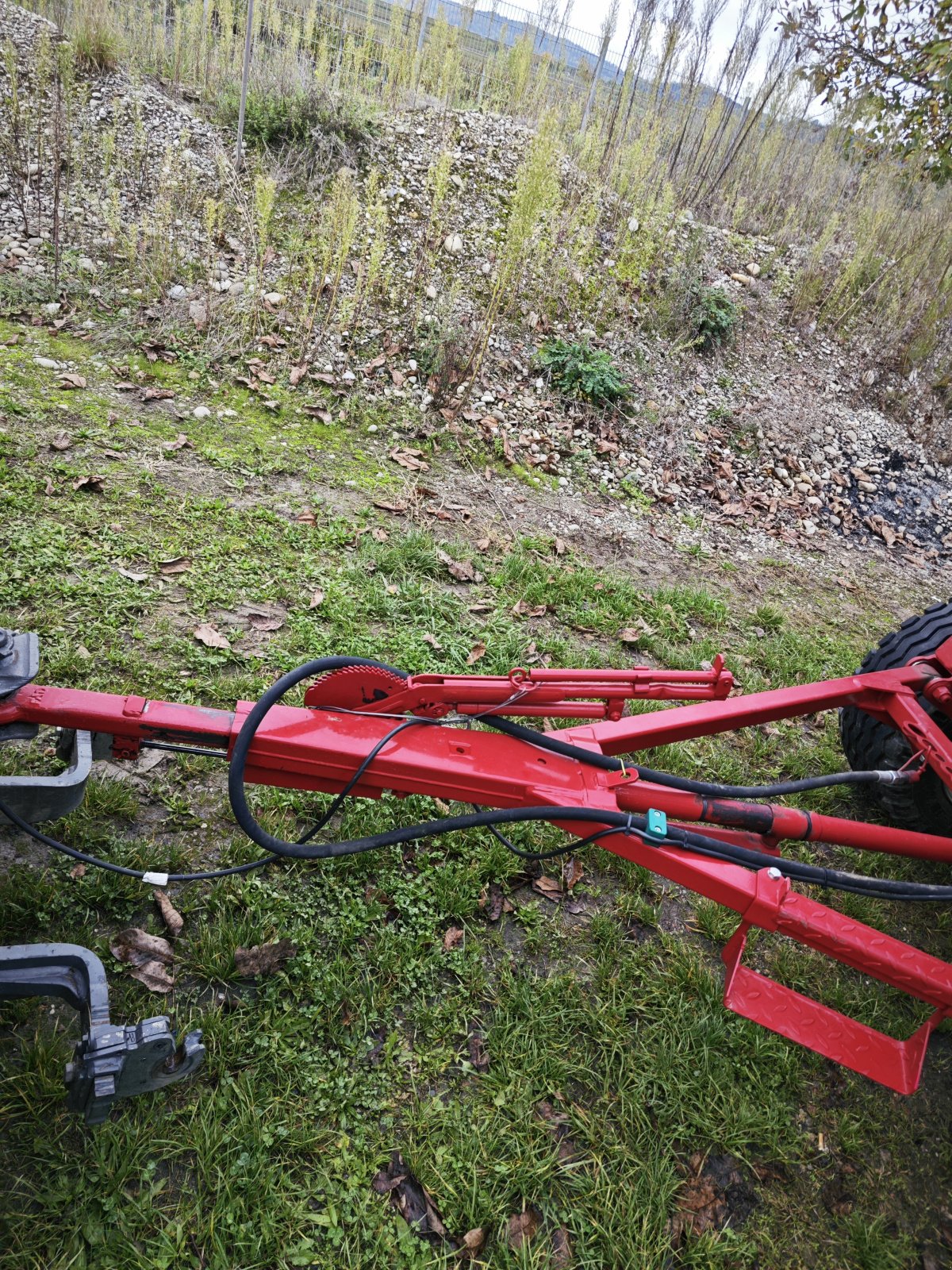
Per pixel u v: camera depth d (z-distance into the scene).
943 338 9.96
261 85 8.73
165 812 3.31
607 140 10.25
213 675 3.93
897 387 9.40
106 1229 2.23
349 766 2.64
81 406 5.54
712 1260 2.47
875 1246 2.58
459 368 6.94
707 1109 2.82
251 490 5.33
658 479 7.18
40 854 3.03
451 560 5.24
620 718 3.10
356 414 6.43
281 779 2.70
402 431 6.48
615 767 2.85
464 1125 2.63
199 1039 2.21
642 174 9.50
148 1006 2.69
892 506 8.07
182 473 5.25
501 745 2.84
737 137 11.18
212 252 7.04
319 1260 2.28
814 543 7.18
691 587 5.91
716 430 7.94
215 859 3.19
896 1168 2.83
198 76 9.02
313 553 4.91
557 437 7.05
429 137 9.24
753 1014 2.55
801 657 5.36
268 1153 2.46
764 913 2.57
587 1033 2.99
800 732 4.77
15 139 7.25
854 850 4.08
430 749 2.73
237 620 4.29
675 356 8.45
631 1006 3.08
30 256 6.67
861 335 9.84
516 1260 2.37
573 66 11.61
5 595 3.95
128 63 8.66
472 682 2.83
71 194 7.36
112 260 6.95
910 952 2.57
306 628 4.32
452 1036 2.88
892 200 10.98
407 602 4.75
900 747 3.82
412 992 2.97
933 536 7.91
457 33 9.84
